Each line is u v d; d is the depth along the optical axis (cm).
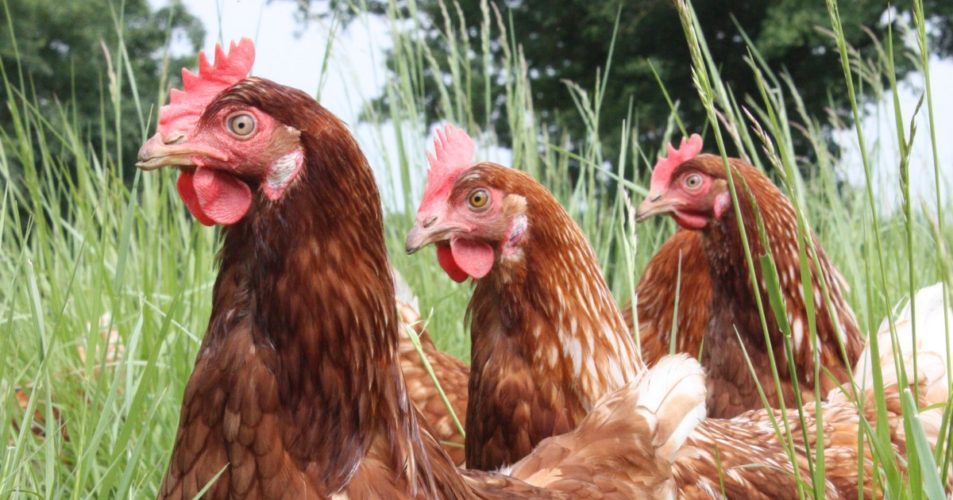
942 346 125
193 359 127
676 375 105
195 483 91
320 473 91
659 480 102
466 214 116
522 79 162
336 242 91
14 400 112
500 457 117
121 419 120
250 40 98
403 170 158
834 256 162
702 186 129
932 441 117
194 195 94
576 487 100
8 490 100
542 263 116
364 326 92
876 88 163
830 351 128
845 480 114
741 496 110
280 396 91
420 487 94
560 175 167
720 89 95
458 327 155
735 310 129
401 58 162
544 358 115
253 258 92
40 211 129
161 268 138
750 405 128
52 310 135
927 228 159
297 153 91
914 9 90
